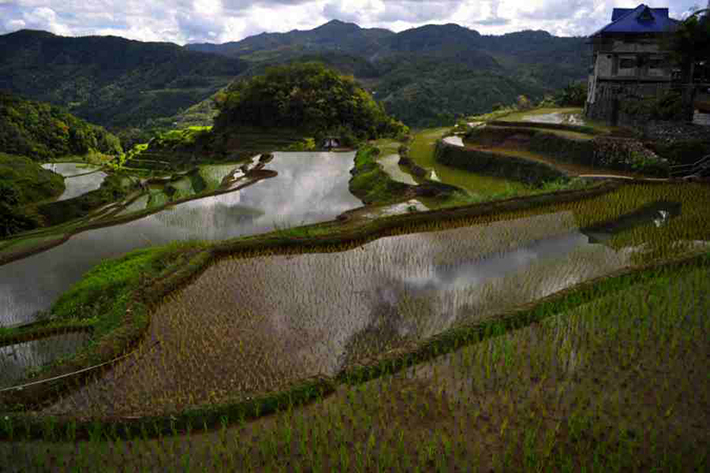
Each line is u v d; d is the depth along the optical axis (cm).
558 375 697
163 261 1370
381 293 1016
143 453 580
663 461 531
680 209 1483
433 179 2294
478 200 1617
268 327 884
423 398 661
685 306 862
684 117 2106
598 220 1430
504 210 1502
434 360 745
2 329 1082
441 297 994
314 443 586
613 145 2012
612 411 620
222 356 794
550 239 1304
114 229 1983
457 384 687
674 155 1878
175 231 1925
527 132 2595
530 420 612
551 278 1067
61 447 593
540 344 776
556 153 2267
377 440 588
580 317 847
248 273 1120
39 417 629
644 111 2284
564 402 642
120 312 926
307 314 930
